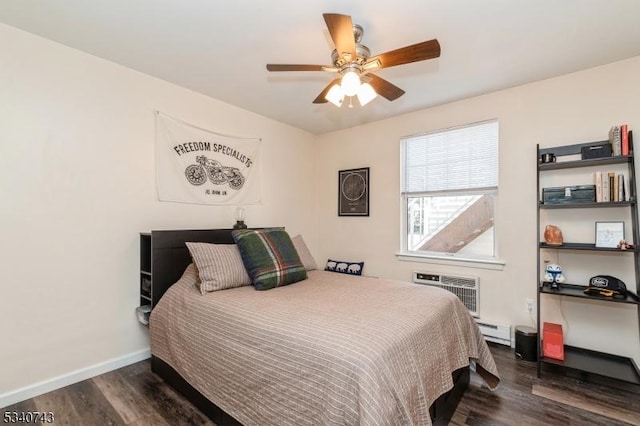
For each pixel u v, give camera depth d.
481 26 1.91
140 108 2.54
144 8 1.75
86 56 2.24
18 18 1.85
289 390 1.35
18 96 1.96
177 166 2.78
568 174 2.55
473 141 3.10
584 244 2.44
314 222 4.38
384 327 1.47
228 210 3.21
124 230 2.44
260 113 3.52
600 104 2.42
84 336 2.23
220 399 1.67
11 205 1.93
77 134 2.20
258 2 1.70
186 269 2.49
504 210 2.86
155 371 2.29
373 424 1.06
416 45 1.63
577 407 1.89
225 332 1.70
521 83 2.73
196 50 2.21
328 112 3.48
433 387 1.51
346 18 1.47
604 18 1.83
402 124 3.54
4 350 1.89
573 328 2.52
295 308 1.79
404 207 3.59
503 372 2.33
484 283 2.96
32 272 2.00
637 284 2.22
